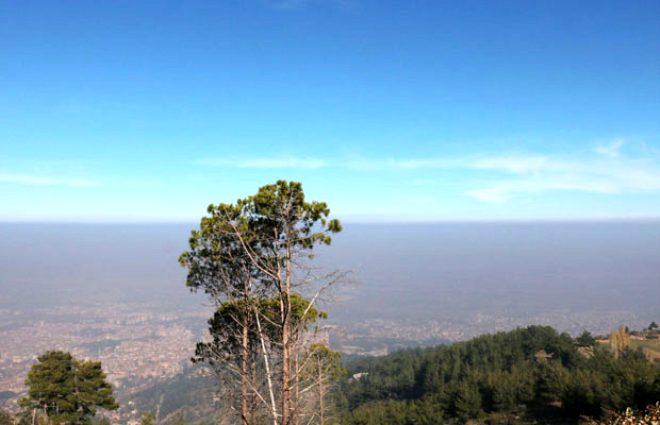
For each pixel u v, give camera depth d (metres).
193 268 15.62
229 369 15.95
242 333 16.06
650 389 34.22
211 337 17.53
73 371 31.33
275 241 13.14
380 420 48.25
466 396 47.69
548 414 44.00
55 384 29.95
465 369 71.25
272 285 15.02
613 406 35.84
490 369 67.56
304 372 15.13
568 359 66.88
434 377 71.00
